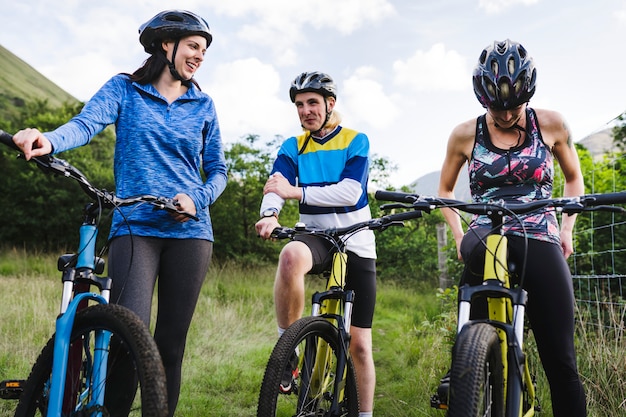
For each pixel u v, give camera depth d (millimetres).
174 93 3188
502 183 3020
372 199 17438
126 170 3014
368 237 3488
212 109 3305
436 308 9875
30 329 6445
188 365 5703
